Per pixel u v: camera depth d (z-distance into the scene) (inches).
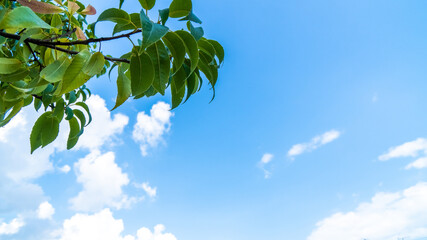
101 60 44.4
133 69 43.1
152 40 35.1
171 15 44.8
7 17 34.4
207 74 52.1
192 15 45.3
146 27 35.6
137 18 42.9
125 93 46.8
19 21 34.9
